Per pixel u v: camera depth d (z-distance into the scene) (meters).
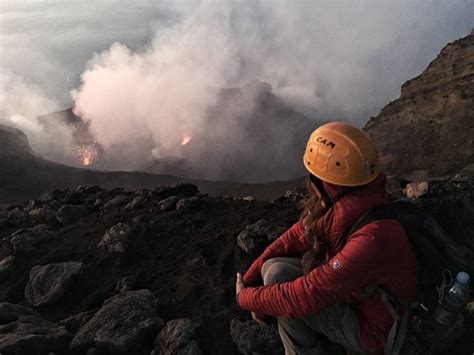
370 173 2.35
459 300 2.25
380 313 2.48
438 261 2.28
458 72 51.88
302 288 2.42
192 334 4.10
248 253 5.35
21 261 6.06
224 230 6.11
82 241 6.37
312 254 2.60
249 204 6.99
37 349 3.92
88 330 4.23
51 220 7.60
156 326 4.31
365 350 2.62
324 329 2.78
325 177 2.40
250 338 3.92
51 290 5.18
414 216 2.33
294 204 6.86
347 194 2.39
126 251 5.77
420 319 2.52
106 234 6.11
